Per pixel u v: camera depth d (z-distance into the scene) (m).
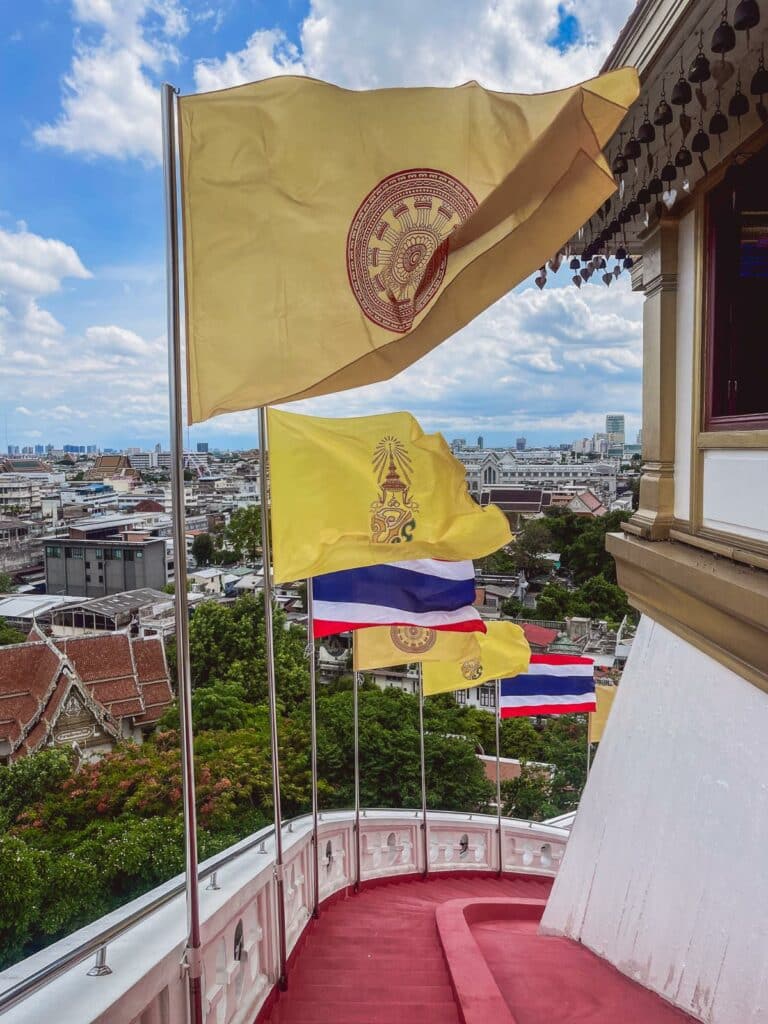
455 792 26.56
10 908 15.51
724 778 4.28
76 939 2.92
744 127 4.47
